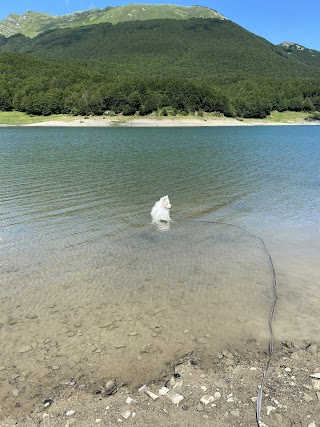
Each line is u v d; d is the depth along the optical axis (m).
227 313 7.88
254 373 6.09
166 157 31.19
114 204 16.22
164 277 9.50
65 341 6.87
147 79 123.88
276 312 7.96
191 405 5.39
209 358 6.45
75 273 9.65
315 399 5.52
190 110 112.88
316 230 13.27
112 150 36.69
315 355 6.57
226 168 25.83
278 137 60.97
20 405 5.39
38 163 27.02
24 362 6.30
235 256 10.92
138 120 102.44
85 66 162.38
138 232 12.84
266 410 5.30
